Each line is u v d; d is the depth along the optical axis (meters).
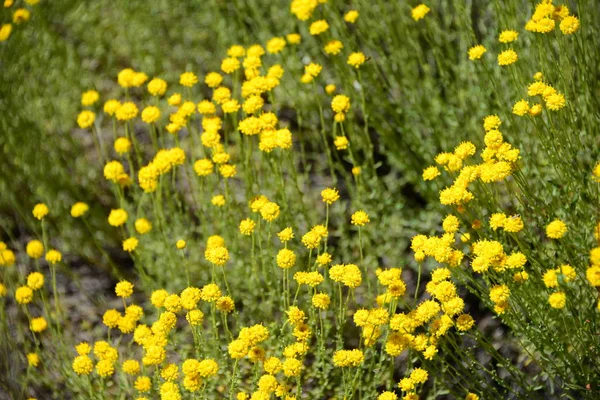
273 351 1.47
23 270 1.57
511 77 1.50
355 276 1.35
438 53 1.61
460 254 1.34
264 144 1.45
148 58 1.72
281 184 1.49
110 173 1.51
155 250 1.55
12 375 1.49
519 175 1.37
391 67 1.64
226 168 1.47
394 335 1.34
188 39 1.74
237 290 1.51
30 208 1.60
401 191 1.58
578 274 1.36
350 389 1.38
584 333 1.39
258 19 1.68
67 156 1.64
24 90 1.66
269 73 1.52
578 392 1.40
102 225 1.59
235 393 1.45
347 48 1.62
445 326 1.34
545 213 1.43
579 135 1.46
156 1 1.76
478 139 1.55
